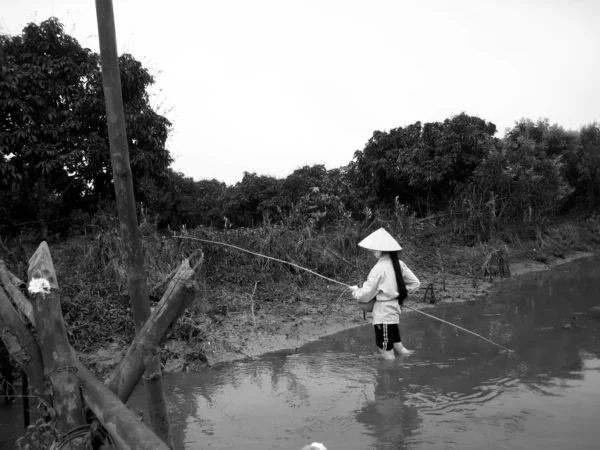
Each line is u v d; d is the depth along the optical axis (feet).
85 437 6.57
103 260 24.56
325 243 34.50
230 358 18.74
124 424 5.84
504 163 54.80
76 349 17.84
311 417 12.76
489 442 10.96
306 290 29.84
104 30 7.34
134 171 37.11
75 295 21.03
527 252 49.98
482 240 48.21
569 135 82.43
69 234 37.88
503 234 50.39
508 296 30.60
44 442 6.79
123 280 22.53
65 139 33.65
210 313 23.15
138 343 7.20
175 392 14.97
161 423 8.30
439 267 39.06
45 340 6.93
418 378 15.58
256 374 16.70
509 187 53.62
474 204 50.65
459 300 29.89
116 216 33.24
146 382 8.21
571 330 20.97
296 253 31.50
